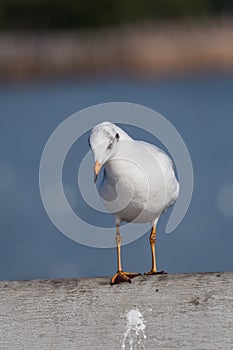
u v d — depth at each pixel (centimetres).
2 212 2023
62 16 7231
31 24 7212
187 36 5650
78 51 5450
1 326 499
